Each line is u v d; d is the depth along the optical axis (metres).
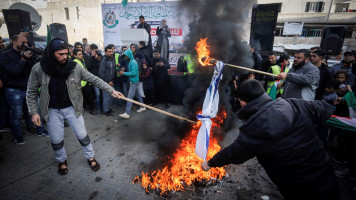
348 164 3.05
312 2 16.73
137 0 10.93
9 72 3.03
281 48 16.03
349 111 3.29
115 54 5.35
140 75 5.16
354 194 2.46
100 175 2.69
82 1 19.55
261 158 1.49
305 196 1.40
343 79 3.56
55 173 2.72
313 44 16.77
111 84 4.80
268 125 1.25
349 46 16.23
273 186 2.52
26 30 6.12
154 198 2.29
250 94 1.41
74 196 2.31
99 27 20.02
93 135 3.91
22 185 2.48
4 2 18.64
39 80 2.29
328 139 3.81
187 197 2.30
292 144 1.30
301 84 2.90
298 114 1.37
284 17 17.61
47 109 2.36
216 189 2.45
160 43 7.07
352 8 16.22
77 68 2.45
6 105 3.40
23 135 3.84
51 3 20.78
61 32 7.18
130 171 2.77
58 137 2.54
